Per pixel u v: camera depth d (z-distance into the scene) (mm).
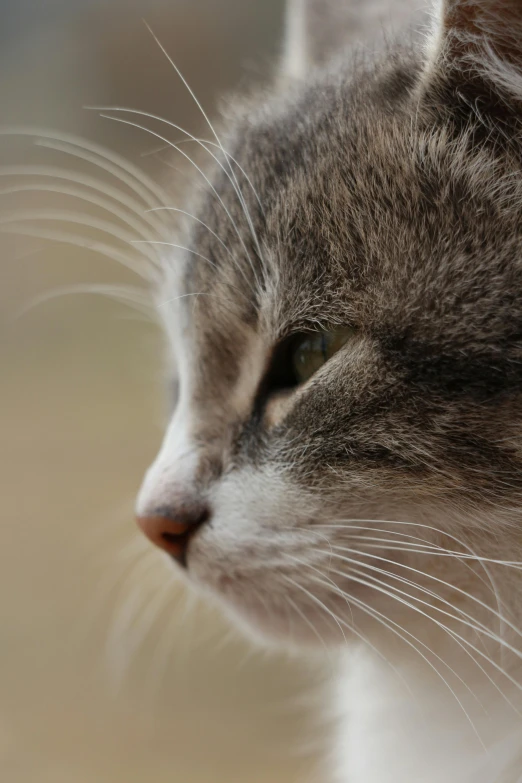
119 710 1006
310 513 750
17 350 1741
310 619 762
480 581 750
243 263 762
